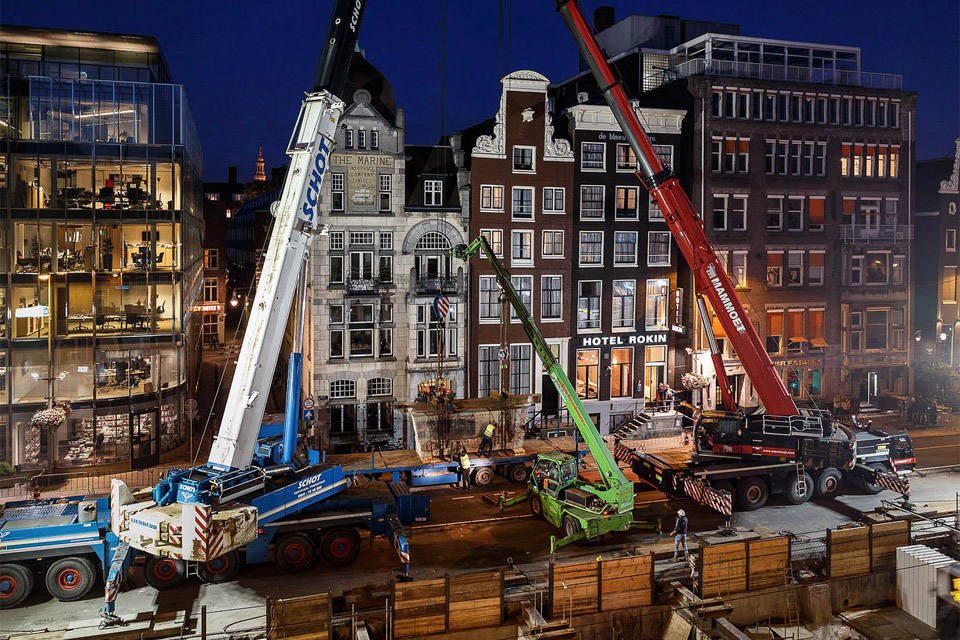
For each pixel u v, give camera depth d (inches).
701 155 1673.2
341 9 895.7
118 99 1434.5
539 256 1572.3
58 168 1386.6
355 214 1451.8
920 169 2034.9
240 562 918.4
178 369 1454.2
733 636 789.9
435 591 783.1
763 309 1742.1
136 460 1371.8
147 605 837.2
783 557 899.4
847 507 1186.0
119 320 1395.2
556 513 1042.7
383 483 1068.5
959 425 1726.1
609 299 1635.1
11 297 1326.3
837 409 1708.9
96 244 1378.0
